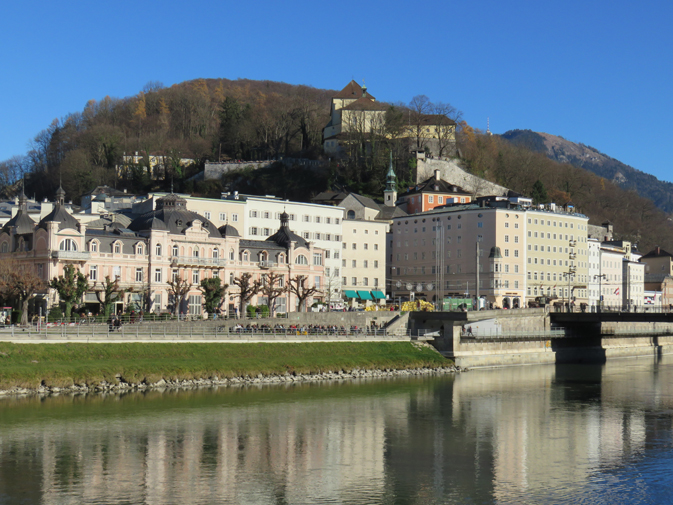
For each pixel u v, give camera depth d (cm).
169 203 18625
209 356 13388
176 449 8425
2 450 8244
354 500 6900
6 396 10975
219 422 9794
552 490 7225
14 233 17488
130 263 17300
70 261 16375
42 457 8012
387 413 10638
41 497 6819
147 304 17438
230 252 18938
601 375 15362
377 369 14675
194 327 15125
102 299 16825
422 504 6812
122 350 12725
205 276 18425
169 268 17850
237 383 12900
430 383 13638
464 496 7031
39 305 16138
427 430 9594
